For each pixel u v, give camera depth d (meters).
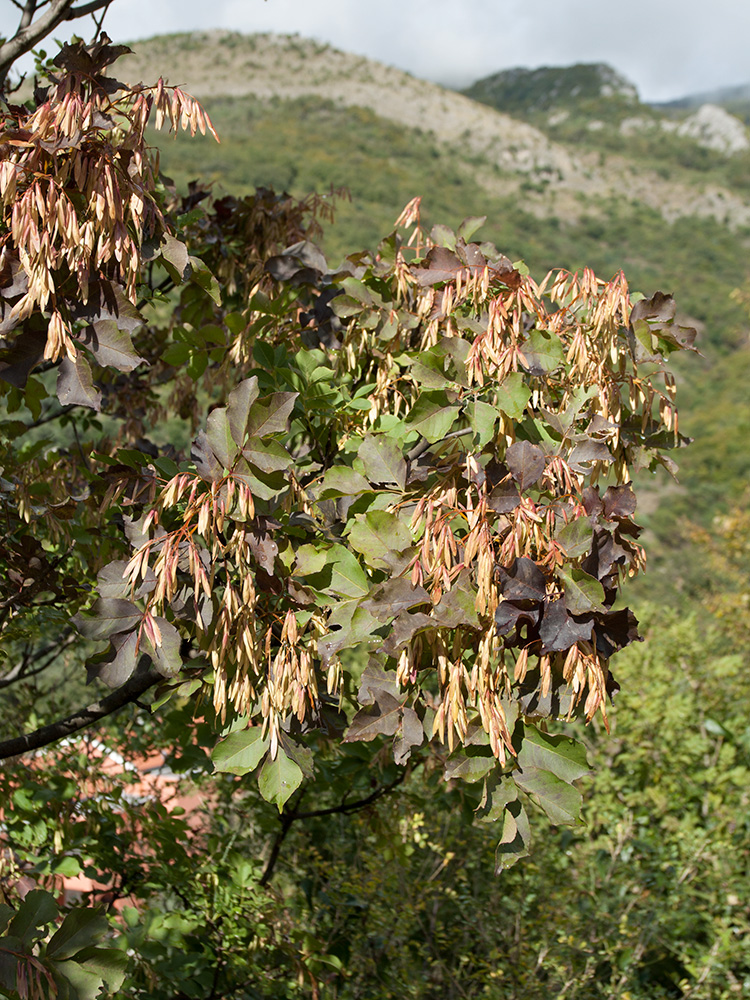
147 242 2.08
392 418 2.53
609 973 4.73
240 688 2.01
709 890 5.07
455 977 3.90
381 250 2.92
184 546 2.01
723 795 5.95
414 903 4.17
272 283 3.37
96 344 1.97
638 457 2.52
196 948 3.29
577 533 1.94
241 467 1.96
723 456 46.66
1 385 2.63
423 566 1.95
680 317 87.06
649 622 7.64
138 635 1.95
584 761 1.91
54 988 1.70
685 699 6.38
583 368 2.37
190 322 3.67
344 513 2.52
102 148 1.92
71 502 2.94
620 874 5.08
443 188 131.12
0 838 2.96
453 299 2.59
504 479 1.98
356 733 1.98
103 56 1.94
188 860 3.33
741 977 4.89
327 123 157.88
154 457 3.36
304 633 2.21
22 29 2.44
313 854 4.36
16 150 1.92
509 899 4.33
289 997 3.39
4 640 3.03
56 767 3.69
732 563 14.68
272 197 3.95
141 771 4.21
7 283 1.92
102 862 3.30
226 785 4.41
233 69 188.25
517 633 1.92
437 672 2.02
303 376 2.71
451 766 1.94
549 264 107.06
